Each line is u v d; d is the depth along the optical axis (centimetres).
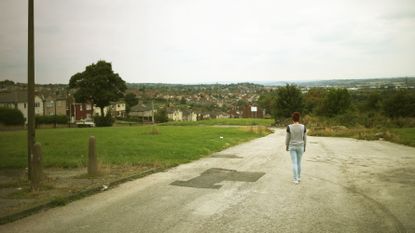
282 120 6550
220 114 15812
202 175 1215
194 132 3503
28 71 1086
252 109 8775
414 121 4503
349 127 4447
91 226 676
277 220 714
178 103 18400
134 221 706
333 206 820
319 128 4153
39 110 9300
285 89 6750
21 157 1664
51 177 1112
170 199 879
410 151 2084
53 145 2220
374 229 662
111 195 920
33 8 1094
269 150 2069
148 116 11619
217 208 801
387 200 877
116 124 8169
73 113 10225
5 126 5928
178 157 1625
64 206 815
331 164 1518
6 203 805
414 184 1079
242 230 655
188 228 665
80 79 7894
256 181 1114
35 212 767
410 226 678
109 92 7756
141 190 977
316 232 646
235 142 2583
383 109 6600
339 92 7125
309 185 1059
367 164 1520
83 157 1620
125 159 1502
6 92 9331
